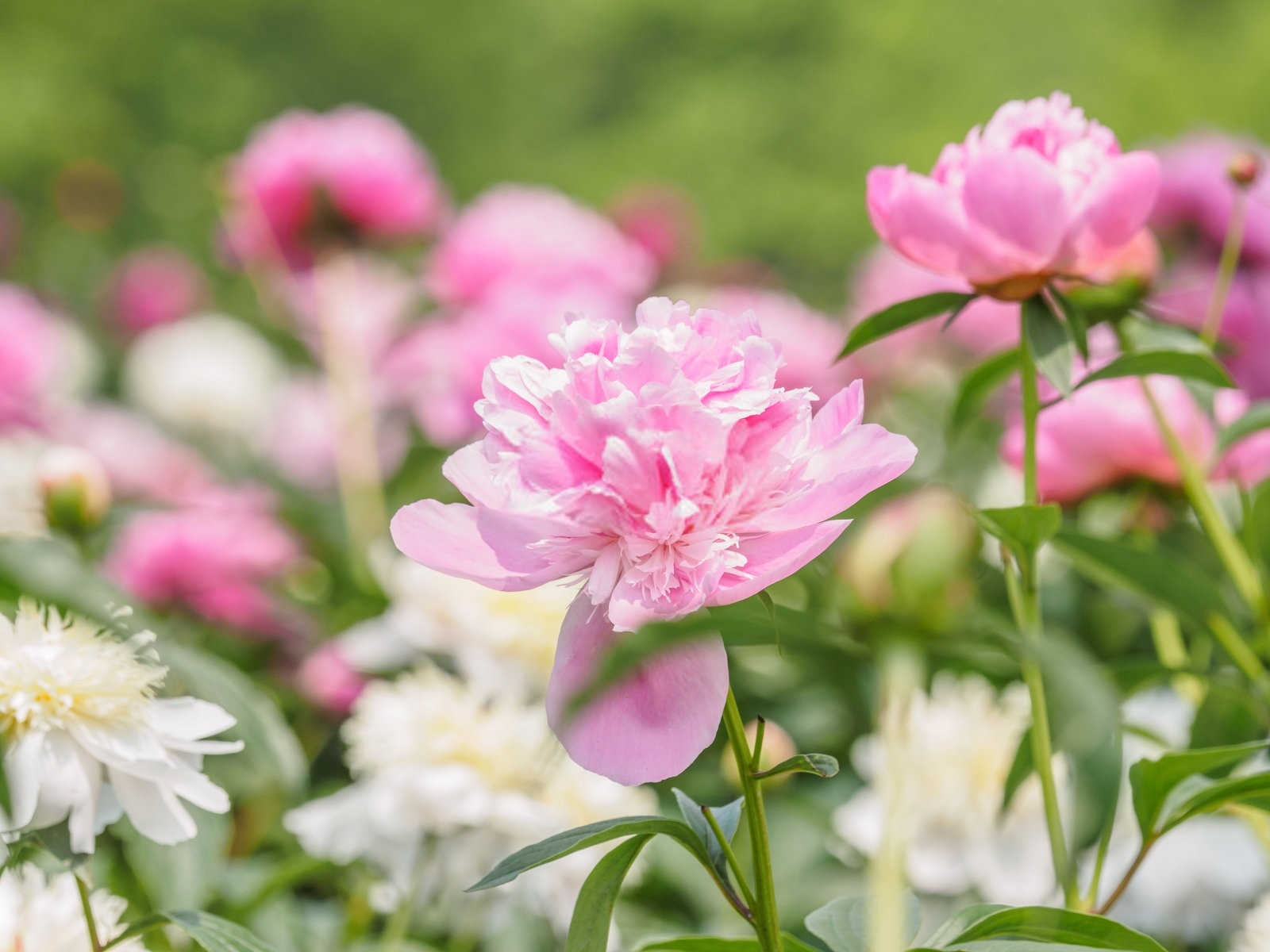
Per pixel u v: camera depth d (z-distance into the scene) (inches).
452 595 72.9
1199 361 59.9
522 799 66.6
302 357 125.4
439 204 109.5
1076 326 59.9
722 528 53.7
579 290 98.8
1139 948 55.9
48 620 60.2
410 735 67.2
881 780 69.2
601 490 53.4
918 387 136.5
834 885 69.7
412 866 66.4
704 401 53.8
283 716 77.5
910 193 59.4
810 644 54.2
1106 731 53.9
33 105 453.7
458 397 96.1
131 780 58.7
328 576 92.2
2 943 58.3
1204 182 86.0
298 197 103.2
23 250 303.3
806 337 113.4
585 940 55.6
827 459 54.1
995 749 69.2
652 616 53.4
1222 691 64.5
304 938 67.6
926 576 54.1
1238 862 68.6
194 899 61.8
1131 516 69.3
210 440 159.2
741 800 56.9
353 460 99.2
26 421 120.7
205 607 82.4
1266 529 67.4
